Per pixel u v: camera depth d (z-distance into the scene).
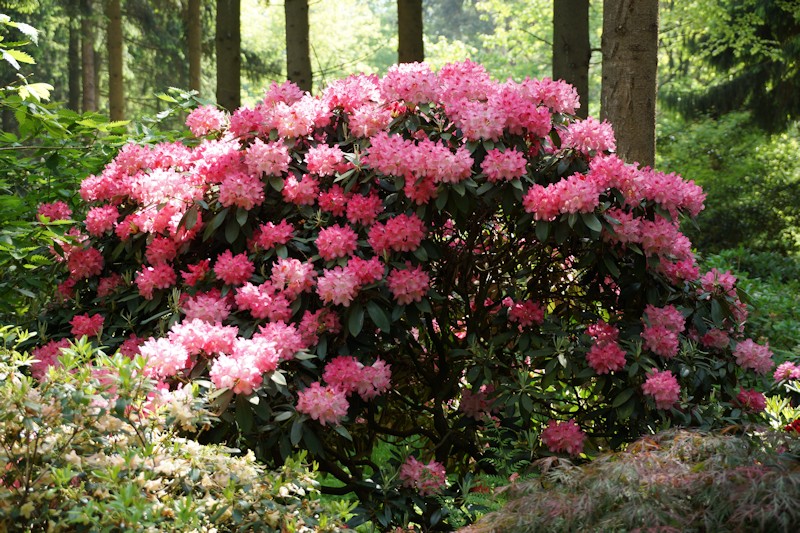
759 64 12.86
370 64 26.52
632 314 3.43
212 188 3.39
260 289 3.13
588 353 3.15
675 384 3.02
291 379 3.03
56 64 16.52
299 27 7.23
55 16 14.20
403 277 3.05
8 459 2.15
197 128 3.83
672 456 2.27
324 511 2.49
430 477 3.12
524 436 3.22
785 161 13.66
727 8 12.20
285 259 3.16
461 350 3.34
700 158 13.81
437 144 3.07
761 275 9.41
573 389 3.60
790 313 6.58
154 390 2.37
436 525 3.06
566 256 3.51
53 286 4.00
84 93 15.24
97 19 13.51
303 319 3.06
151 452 2.24
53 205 3.88
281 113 3.34
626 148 4.61
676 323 3.22
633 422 3.12
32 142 4.73
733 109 13.51
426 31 32.06
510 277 3.62
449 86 3.36
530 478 2.70
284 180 3.32
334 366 3.00
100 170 4.34
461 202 3.10
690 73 15.20
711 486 2.06
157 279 3.31
